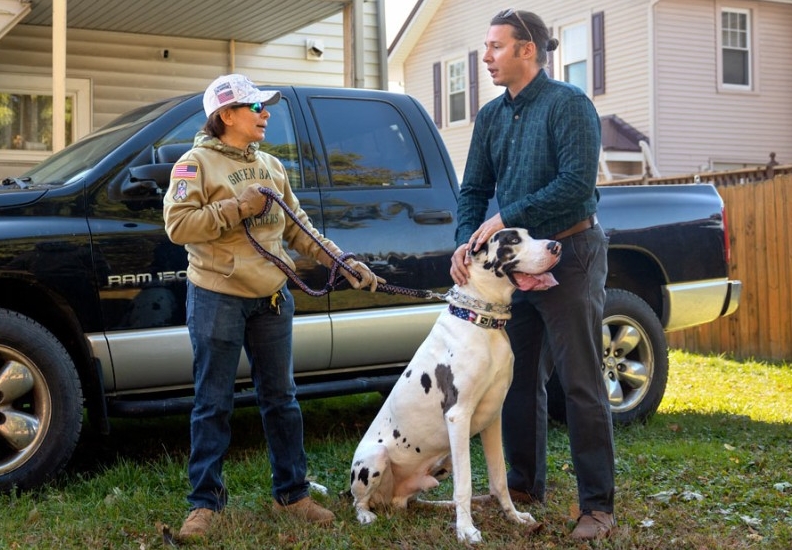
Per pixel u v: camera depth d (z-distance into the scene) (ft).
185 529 11.71
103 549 11.64
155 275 15.06
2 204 14.35
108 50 33.19
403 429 12.40
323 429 19.12
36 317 15.20
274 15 31.78
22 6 27.78
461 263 12.01
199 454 11.93
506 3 67.26
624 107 60.18
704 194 20.57
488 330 11.86
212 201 11.59
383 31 36.24
